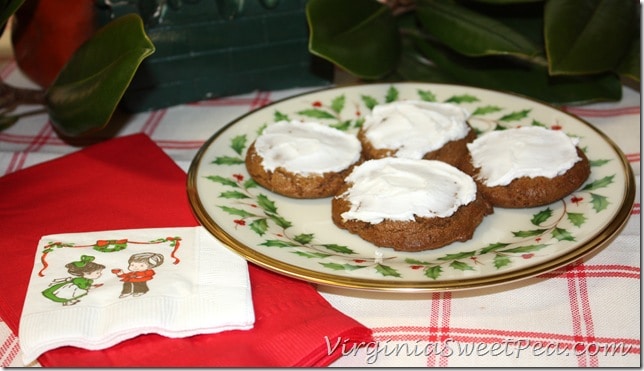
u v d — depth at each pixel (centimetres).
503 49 70
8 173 70
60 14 73
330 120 73
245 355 51
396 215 59
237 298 54
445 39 74
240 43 78
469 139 69
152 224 61
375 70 72
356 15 73
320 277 54
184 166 70
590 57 68
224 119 77
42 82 77
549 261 55
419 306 56
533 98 74
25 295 55
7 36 91
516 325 54
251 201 64
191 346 52
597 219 59
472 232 60
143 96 78
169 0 74
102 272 56
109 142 71
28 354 51
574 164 63
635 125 74
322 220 63
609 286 56
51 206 64
